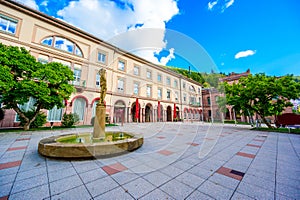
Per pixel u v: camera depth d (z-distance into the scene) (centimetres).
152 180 223
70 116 1094
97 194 181
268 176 240
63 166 277
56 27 1238
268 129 984
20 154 352
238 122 1947
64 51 1266
